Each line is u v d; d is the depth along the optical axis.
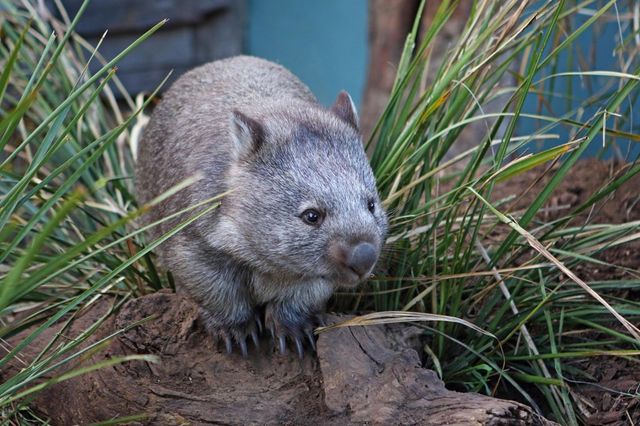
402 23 2.81
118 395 1.87
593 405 1.96
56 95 2.48
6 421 1.85
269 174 1.90
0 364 1.77
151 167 2.16
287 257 1.88
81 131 2.41
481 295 2.01
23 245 2.34
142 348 1.90
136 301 1.93
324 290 1.94
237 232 1.90
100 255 2.13
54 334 2.00
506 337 1.99
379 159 2.08
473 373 1.98
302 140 1.92
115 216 2.31
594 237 2.08
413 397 1.82
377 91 2.86
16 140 2.66
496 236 2.20
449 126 2.04
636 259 2.16
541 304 1.93
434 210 2.05
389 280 2.03
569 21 2.42
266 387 1.88
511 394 2.01
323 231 1.86
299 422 1.84
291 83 2.21
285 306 1.93
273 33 3.65
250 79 2.16
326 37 3.59
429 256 2.05
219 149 1.96
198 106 2.11
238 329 1.92
